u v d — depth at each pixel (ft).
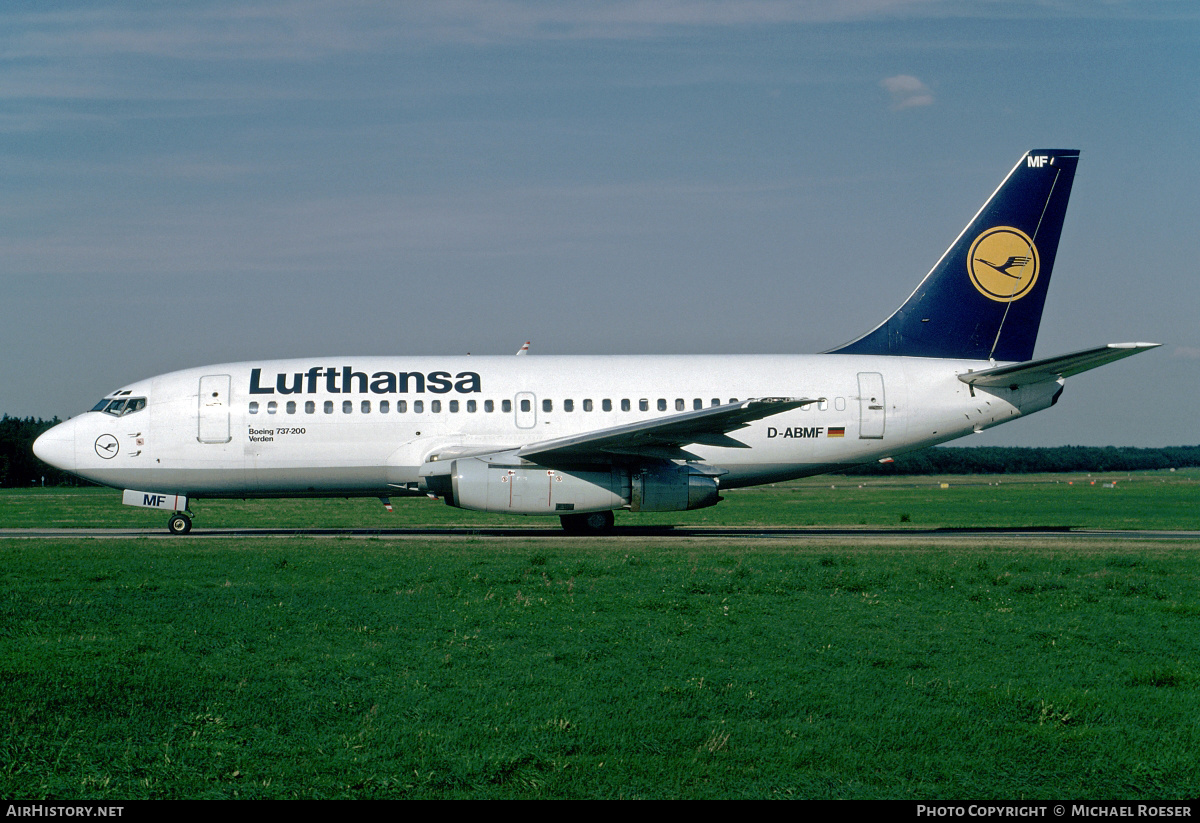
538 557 69.36
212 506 183.73
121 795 27.50
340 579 61.41
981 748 31.42
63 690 35.76
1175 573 66.13
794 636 45.93
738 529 111.04
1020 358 101.71
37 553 74.49
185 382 96.17
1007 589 59.16
